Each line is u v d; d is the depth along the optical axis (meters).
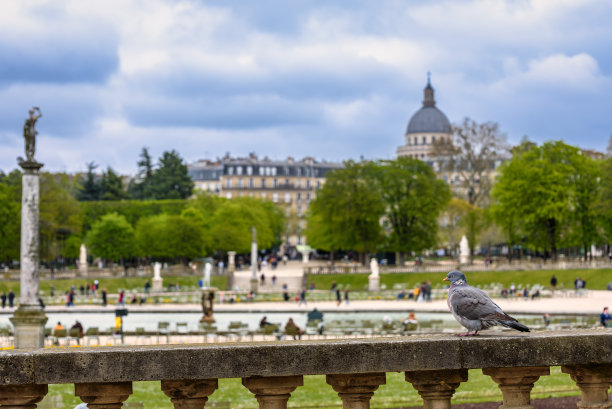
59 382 9.39
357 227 141.38
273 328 58.78
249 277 141.50
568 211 122.56
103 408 9.63
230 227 171.12
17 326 46.03
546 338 10.20
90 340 61.25
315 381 35.25
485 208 147.12
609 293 105.81
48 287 127.12
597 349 10.24
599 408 10.53
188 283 136.88
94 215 181.00
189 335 62.16
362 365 9.82
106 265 183.12
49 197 145.38
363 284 130.62
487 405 28.53
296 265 187.25
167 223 150.50
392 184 140.50
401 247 141.12
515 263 128.38
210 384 9.73
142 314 89.94
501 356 10.09
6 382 9.30
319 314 67.56
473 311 10.45
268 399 9.87
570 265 119.12
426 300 103.00
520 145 148.25
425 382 10.13
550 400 27.55
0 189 140.38
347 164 142.88
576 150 125.56
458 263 134.88
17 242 134.62
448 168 159.88
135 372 9.49
